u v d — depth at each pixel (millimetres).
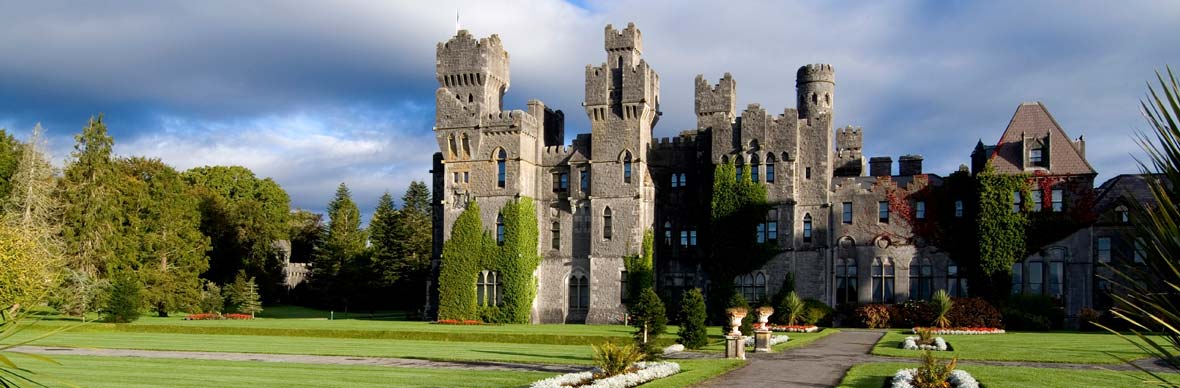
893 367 37656
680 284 83688
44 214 80750
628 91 81250
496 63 86312
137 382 33875
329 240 121625
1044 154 73812
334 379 35219
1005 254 73250
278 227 131000
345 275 115750
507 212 82062
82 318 73500
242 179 138125
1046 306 70000
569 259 83562
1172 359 9828
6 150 91750
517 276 81125
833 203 80625
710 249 81375
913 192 78812
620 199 81312
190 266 96000
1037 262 73125
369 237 141625
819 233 78875
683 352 47312
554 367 40406
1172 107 9906
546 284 84000
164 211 94000
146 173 104438
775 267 78938
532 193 84500
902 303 75312
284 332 63781
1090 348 47000
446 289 82875
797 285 78688
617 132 81938
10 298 14172
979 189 74562
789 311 73875
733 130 81188
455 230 83375
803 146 80438
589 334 59938
